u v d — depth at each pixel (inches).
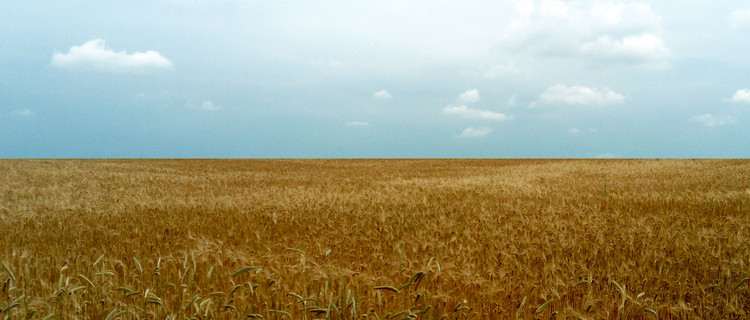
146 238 302.0
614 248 253.9
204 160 2182.6
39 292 178.9
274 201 514.0
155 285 185.5
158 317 157.1
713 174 1005.8
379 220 375.6
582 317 152.3
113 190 690.2
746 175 959.6
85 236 312.0
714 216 412.2
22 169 1118.4
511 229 312.5
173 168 1453.0
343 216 403.5
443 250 245.3
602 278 197.8
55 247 271.0
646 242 264.8
